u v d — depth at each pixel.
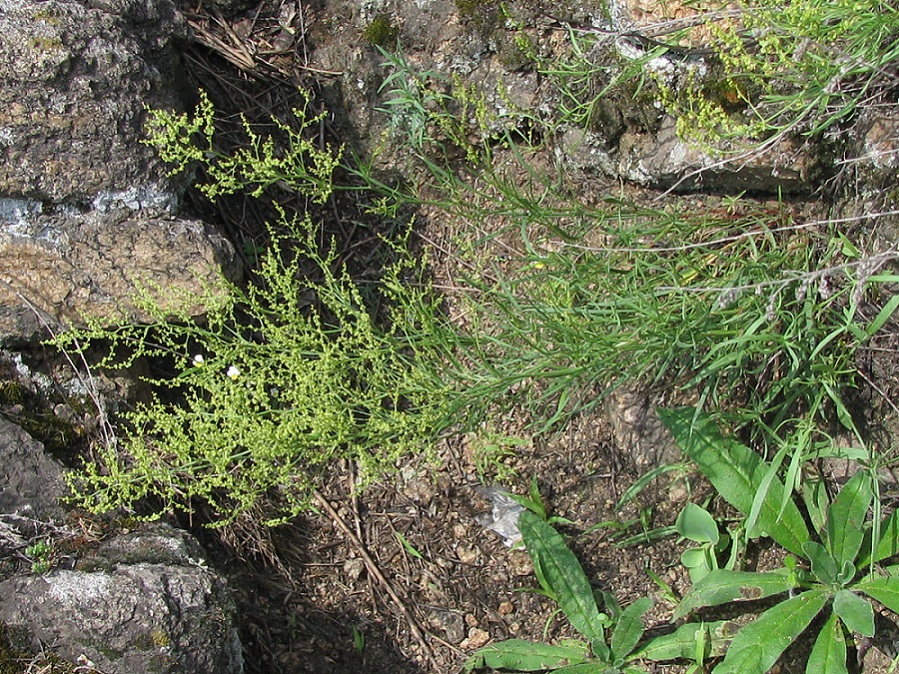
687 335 0.55
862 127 0.59
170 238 0.62
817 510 0.61
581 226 0.60
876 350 0.60
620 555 0.65
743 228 0.62
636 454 0.65
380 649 0.62
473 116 0.69
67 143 0.60
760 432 0.63
